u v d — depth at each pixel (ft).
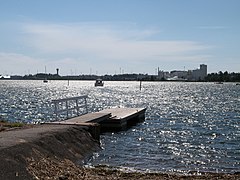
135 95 302.66
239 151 63.05
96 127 63.31
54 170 39.11
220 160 55.42
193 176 42.86
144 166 49.83
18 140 43.47
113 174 41.88
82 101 211.82
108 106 179.01
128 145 66.08
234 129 96.17
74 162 47.47
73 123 64.75
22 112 141.08
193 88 506.07
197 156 58.13
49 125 62.44
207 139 77.30
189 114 142.51
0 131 54.03
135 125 99.66
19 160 36.88
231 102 225.15
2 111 145.38
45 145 45.39
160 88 499.51
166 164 51.70
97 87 517.55
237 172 46.65
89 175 40.14
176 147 66.13
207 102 223.51
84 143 56.59
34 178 34.71
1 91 356.38
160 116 131.03
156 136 79.51
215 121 117.29
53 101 71.36
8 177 32.50
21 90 386.73
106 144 66.33
